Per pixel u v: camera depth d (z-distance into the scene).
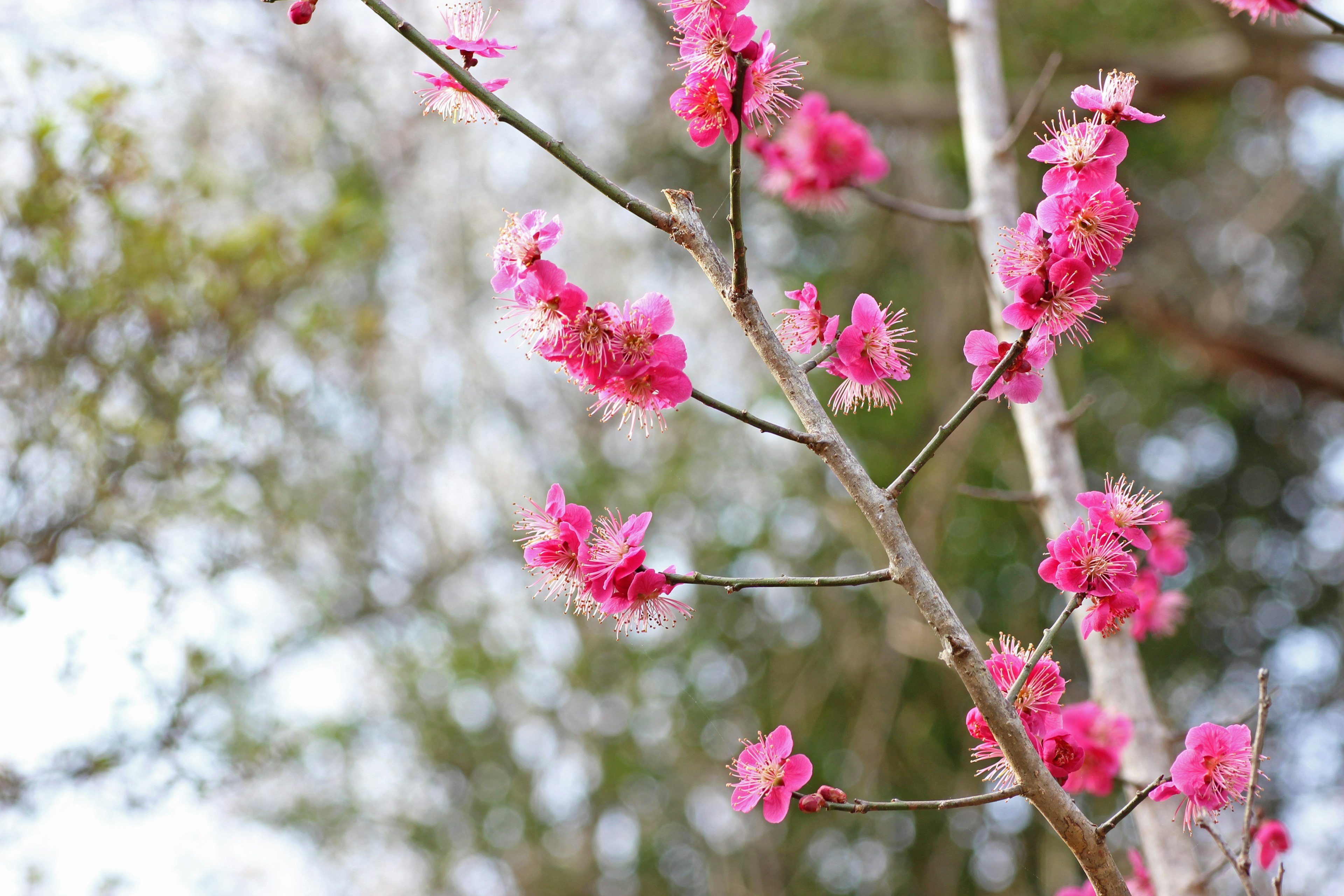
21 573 4.64
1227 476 7.38
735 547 6.71
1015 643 1.79
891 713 5.96
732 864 6.58
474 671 7.46
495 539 7.70
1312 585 7.16
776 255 7.16
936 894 6.07
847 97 6.62
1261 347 6.54
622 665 7.14
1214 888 3.13
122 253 4.80
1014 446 6.35
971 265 6.49
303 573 6.97
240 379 5.29
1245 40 6.06
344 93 7.54
